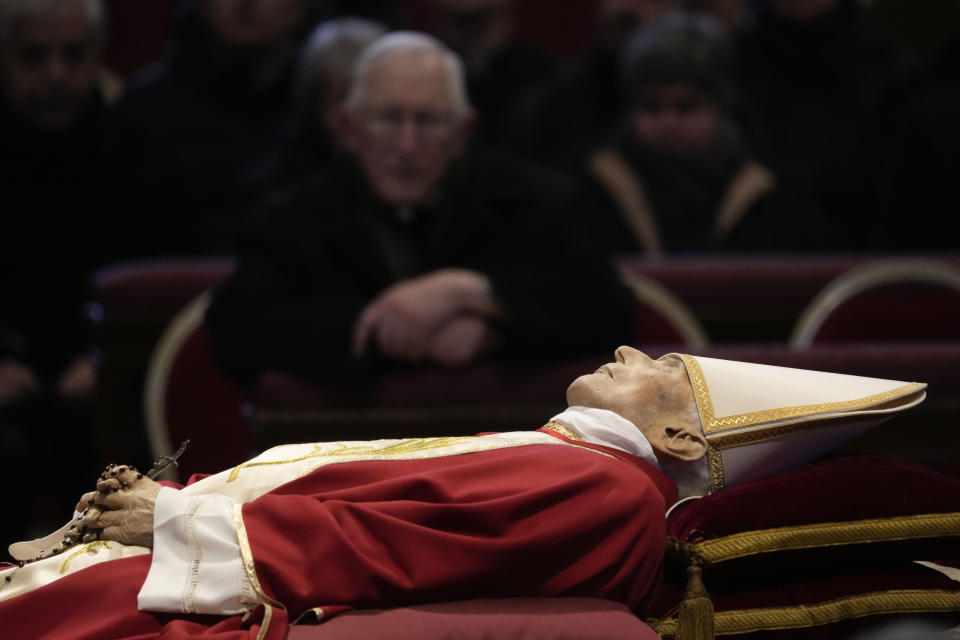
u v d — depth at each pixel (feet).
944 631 29.81
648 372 31.55
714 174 58.75
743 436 30.76
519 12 86.33
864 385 31.55
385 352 42.91
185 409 50.83
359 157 46.60
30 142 56.65
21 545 29.86
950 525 29.27
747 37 64.59
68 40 56.34
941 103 60.29
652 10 65.51
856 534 28.78
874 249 60.90
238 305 44.68
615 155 58.85
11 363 54.13
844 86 63.05
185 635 26.27
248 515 28.04
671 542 28.86
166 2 81.00
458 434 42.93
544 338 43.62
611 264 46.73
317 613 26.61
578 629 26.43
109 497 29.45
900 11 75.10
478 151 48.32
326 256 45.88
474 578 27.68
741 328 53.88
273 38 61.62
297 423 42.57
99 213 57.47
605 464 28.91
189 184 59.36
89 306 56.75
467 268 46.39
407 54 46.16
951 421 41.34
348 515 27.84
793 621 28.63
